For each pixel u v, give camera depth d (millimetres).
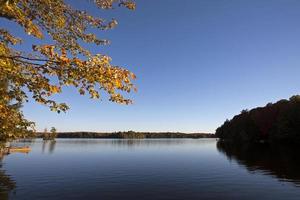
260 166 51688
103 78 6785
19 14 7184
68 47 8234
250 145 129750
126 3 8547
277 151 85312
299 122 110125
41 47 7012
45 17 7918
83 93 7172
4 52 7461
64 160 70750
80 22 8227
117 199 28422
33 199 28031
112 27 8523
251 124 144625
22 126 9414
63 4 7949
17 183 36781
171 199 28156
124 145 182500
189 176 42562
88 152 105250
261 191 30406
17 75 7012
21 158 75688
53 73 6859
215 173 45219
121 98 7309
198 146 159875
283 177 38531
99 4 8383
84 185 35531
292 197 27422
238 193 29906
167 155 88750
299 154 71938
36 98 7234
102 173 46719
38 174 45438
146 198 28734
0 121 8742
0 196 29156
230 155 80875
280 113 120500
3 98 7539
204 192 30875
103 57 7059
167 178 40938
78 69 6723
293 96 131875
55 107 7406
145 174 45344
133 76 7102
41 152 102375
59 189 32938
